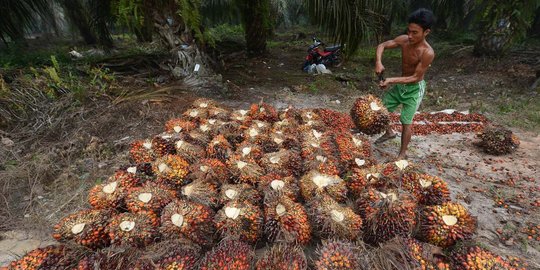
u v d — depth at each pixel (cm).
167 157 275
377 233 209
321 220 212
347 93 667
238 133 348
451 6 1320
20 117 451
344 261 178
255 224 217
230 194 238
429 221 212
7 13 746
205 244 210
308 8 627
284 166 284
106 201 240
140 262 180
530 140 433
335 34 637
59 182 327
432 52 319
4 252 236
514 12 819
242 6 1023
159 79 666
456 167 359
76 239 203
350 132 373
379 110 313
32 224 267
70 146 393
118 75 674
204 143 332
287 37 1827
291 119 381
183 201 222
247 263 187
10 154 382
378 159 374
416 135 457
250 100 610
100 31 1088
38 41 1644
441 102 615
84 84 555
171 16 624
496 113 539
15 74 564
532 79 703
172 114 487
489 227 253
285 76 825
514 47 1009
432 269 182
